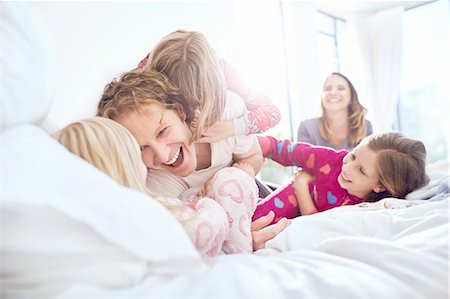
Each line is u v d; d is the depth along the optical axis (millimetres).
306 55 2510
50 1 789
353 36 3277
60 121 729
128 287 333
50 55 489
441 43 3145
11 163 322
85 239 329
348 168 826
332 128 1910
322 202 870
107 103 709
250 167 803
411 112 3316
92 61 841
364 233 598
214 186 665
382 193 830
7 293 325
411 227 530
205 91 752
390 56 3250
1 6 461
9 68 432
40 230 317
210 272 366
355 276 368
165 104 703
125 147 509
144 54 962
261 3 2074
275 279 363
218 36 1364
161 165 708
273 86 2170
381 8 3322
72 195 316
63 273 321
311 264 403
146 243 335
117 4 917
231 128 782
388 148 797
